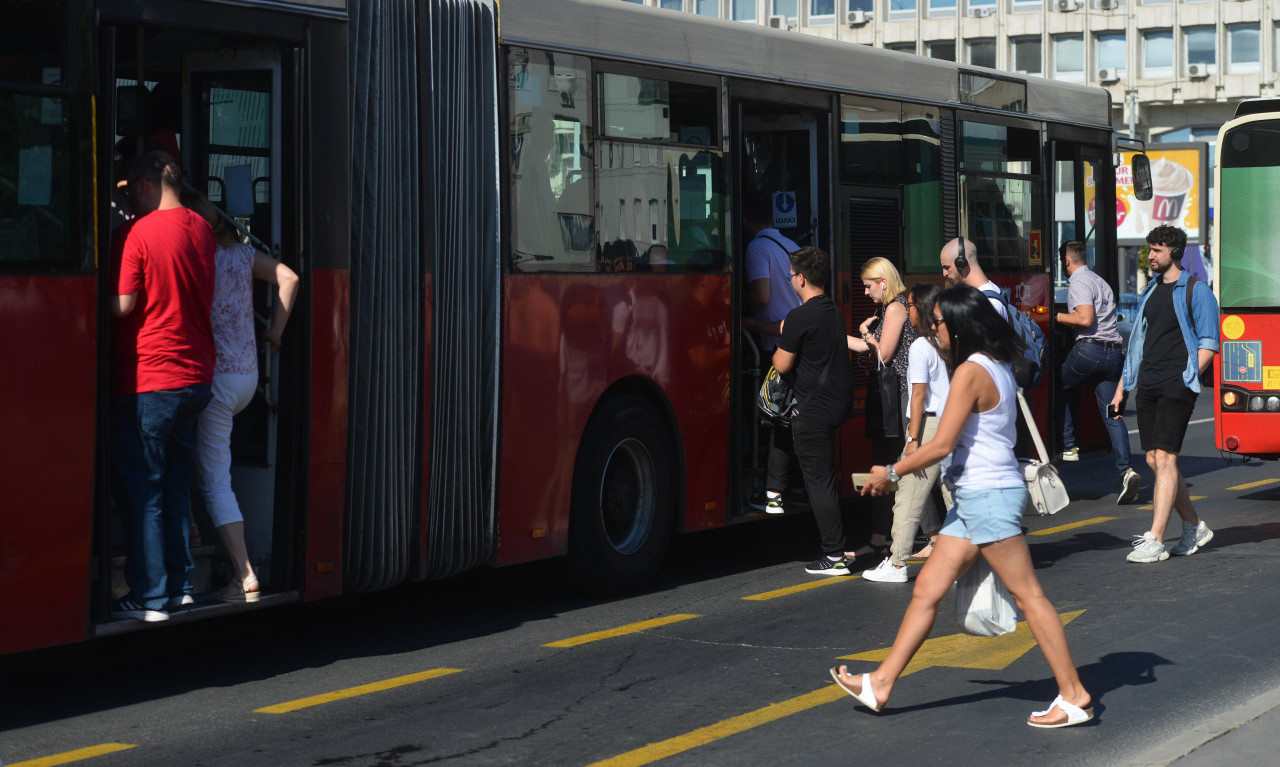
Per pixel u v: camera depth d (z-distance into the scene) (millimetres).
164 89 9336
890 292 11758
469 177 9750
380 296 9164
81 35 7641
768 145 13016
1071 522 14703
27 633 7488
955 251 11391
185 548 8258
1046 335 15930
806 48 12570
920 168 13953
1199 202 50062
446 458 9664
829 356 11562
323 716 7840
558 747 7258
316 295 8828
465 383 9773
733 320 11930
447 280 9609
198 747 7273
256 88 8883
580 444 10703
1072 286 16172
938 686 8391
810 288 11570
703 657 9156
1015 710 7863
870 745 7246
